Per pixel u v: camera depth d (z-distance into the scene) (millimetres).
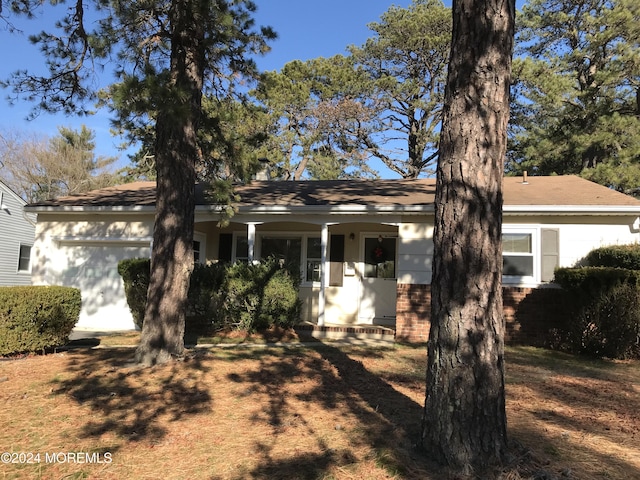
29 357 7633
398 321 10367
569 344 9070
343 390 5914
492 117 3727
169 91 6230
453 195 3713
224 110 8922
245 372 6797
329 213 10812
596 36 18625
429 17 23516
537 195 10844
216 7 7195
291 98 24188
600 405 5527
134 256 12062
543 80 19062
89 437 4328
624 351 8281
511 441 3812
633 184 16922
